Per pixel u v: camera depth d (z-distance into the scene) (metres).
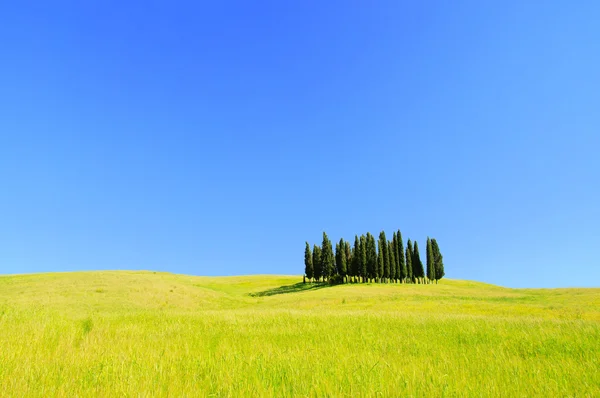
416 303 43.53
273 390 6.14
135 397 5.58
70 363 7.71
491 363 8.82
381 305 41.91
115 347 9.95
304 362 8.33
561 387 6.72
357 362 8.44
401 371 7.55
